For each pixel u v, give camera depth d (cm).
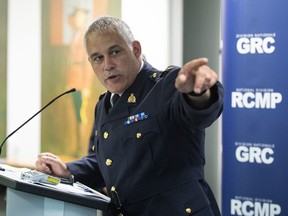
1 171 168
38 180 154
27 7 422
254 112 309
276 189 306
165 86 174
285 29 296
